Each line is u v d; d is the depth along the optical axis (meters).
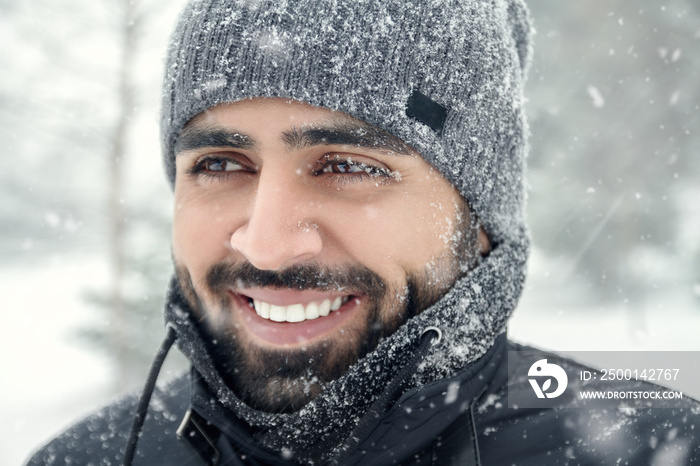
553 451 1.23
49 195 10.48
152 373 1.30
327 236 1.20
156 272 7.40
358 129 1.16
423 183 1.22
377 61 1.16
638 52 11.48
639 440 1.24
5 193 11.03
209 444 1.31
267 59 1.14
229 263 1.26
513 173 1.39
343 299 1.27
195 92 1.20
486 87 1.27
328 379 1.23
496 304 1.30
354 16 1.16
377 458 1.17
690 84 11.29
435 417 1.15
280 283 1.21
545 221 11.09
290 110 1.15
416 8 1.20
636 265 10.68
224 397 1.23
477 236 1.33
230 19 1.18
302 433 1.18
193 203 1.30
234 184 1.28
